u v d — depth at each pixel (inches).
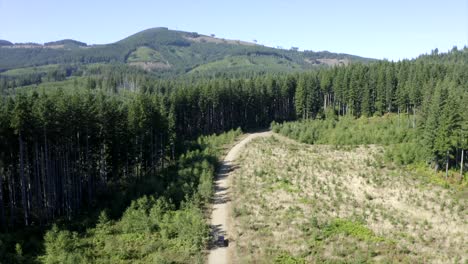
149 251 1649.9
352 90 4886.8
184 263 1544.0
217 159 3255.4
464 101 2999.5
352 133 3932.1
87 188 2539.4
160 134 3260.3
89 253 1609.3
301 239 1706.4
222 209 2144.4
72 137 2353.6
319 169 2834.6
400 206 2130.9
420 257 1534.2
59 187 2292.1
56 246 1635.1
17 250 1574.8
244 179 2655.0
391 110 4972.9
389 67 5418.3
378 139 3631.9
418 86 4217.5
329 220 1878.7
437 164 2741.1
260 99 5349.4
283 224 1866.4
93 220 2034.9
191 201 2158.0
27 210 2100.1
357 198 2236.7
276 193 2315.5
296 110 5260.8
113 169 2687.0
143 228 1870.1
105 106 2549.2
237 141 4195.4
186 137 4389.8
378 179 2573.8
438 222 1918.1
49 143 2194.9
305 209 2046.0
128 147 2775.6
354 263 1464.1
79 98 2349.9
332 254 1561.3
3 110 1979.6
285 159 3174.2
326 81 5492.1
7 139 1951.3
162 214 2028.8
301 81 5182.1
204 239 1713.8
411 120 4256.9
